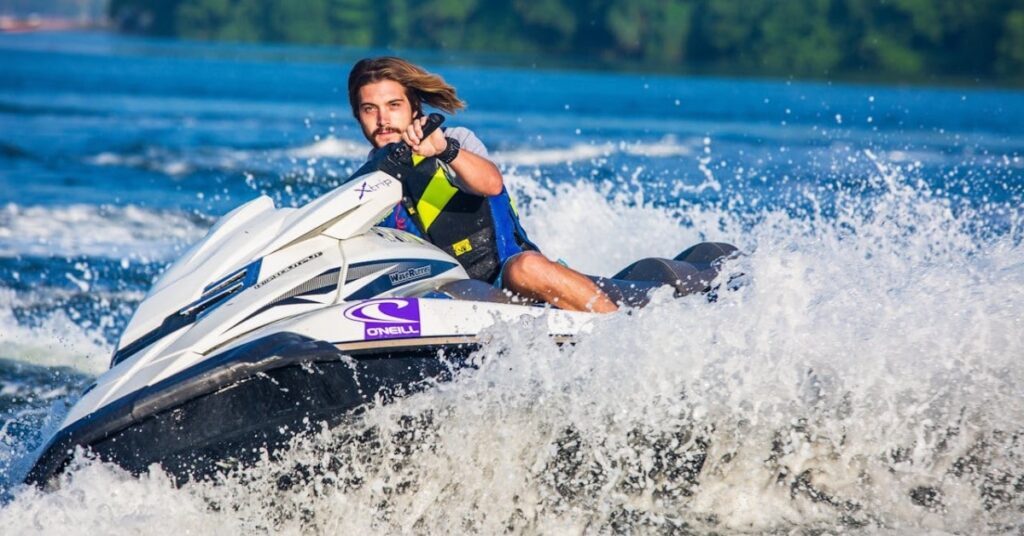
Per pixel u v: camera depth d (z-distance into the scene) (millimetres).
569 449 13812
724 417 13977
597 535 13773
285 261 14125
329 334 13211
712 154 55656
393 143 15477
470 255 15922
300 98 127438
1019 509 14164
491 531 13766
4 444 16656
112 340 23125
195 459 12609
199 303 13984
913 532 13859
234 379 12500
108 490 12445
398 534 13531
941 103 155000
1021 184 42500
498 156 51750
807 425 14070
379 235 15094
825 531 13891
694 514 14086
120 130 71188
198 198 41125
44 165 49625
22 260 29797
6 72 172125
